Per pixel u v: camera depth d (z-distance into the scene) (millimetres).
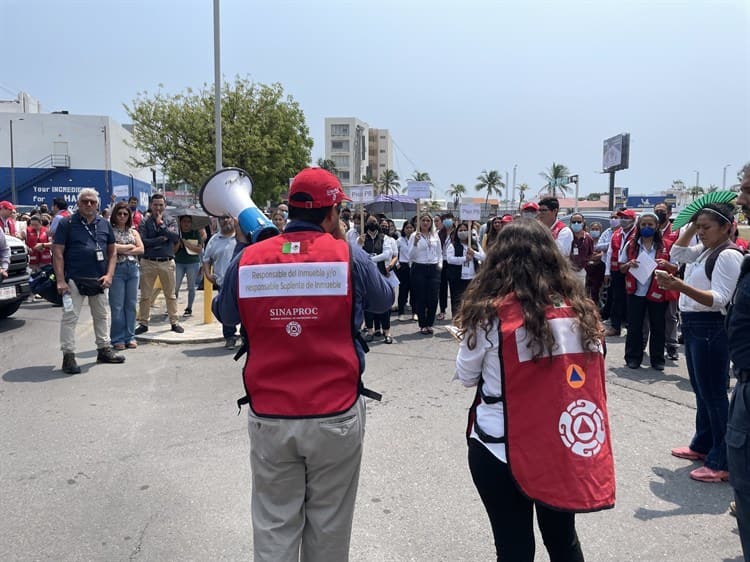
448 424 5152
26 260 9914
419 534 3387
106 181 43969
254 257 2305
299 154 28562
